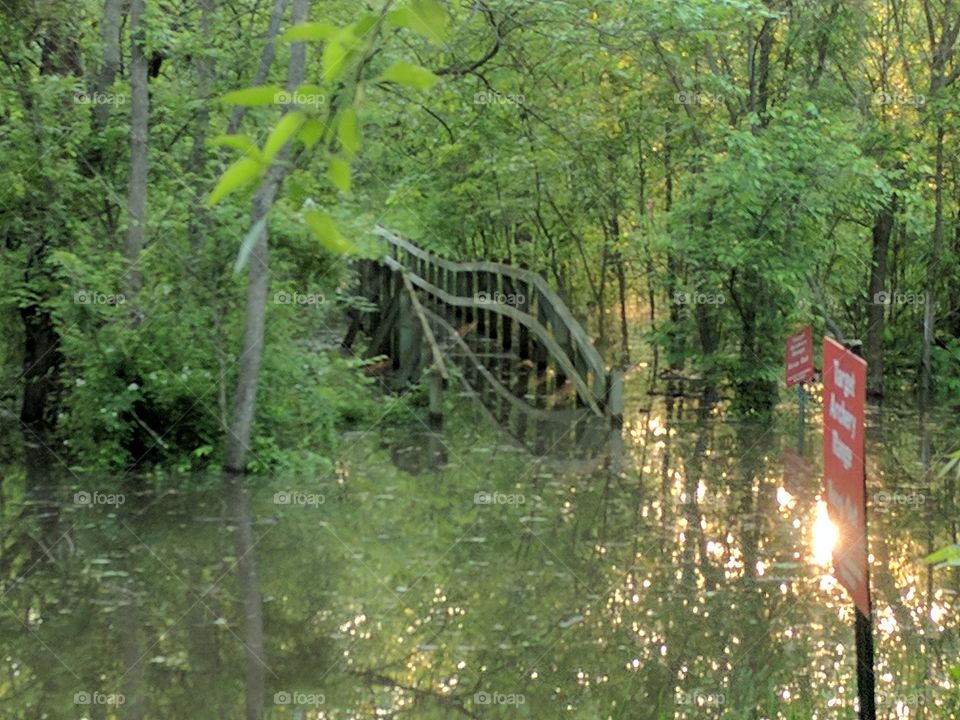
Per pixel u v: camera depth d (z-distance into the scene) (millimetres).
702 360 18047
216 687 6727
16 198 12758
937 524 10617
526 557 9492
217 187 2027
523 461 13641
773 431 15703
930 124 18797
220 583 8781
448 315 22047
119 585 8672
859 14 17953
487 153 18641
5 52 12555
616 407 15812
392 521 10664
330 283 13438
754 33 18203
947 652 7215
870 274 20359
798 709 6227
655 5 14414
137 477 12188
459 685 6793
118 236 13141
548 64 17359
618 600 8398
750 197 15938
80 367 13000
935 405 18562
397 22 2221
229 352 12852
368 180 18125
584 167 20047
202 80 13258
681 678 6844
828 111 17938
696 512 11109
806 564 9289
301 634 7652
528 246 23016
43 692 6676
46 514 10680
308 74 11891
